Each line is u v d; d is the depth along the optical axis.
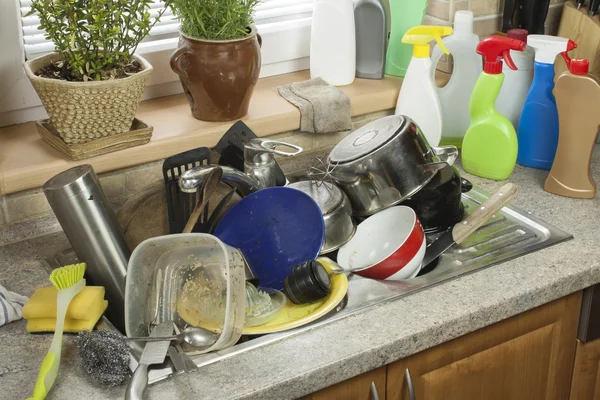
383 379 1.25
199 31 1.57
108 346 1.11
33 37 1.61
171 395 1.09
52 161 1.49
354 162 1.51
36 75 1.46
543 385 1.50
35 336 1.23
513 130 1.70
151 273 1.28
